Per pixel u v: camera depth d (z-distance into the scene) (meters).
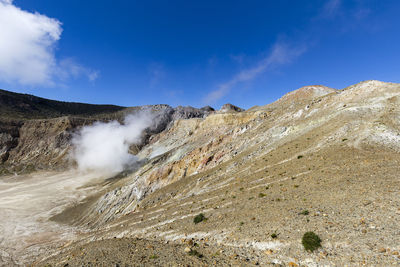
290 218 17.69
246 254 15.12
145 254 18.31
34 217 95.00
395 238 11.49
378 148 27.42
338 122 40.53
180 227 26.27
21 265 50.75
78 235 66.12
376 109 38.78
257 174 36.28
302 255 13.05
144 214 44.81
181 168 76.38
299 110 60.94
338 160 27.88
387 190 17.06
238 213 23.41
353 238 12.70
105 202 85.12
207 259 15.38
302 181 25.95
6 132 198.38
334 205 17.48
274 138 53.47
